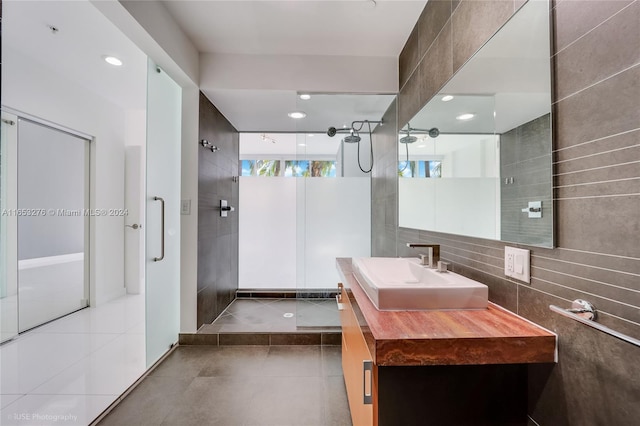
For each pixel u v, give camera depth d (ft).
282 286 12.83
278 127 11.45
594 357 2.45
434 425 3.11
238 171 12.21
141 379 6.30
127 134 12.60
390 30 6.91
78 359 7.07
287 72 7.96
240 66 7.91
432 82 5.75
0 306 8.01
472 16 4.31
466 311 3.53
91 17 6.70
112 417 5.15
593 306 2.46
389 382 3.06
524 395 3.18
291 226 12.95
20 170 10.16
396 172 8.09
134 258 12.43
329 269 9.35
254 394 5.85
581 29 2.56
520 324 3.13
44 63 8.80
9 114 8.15
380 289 3.52
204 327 8.49
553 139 2.86
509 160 3.52
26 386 5.97
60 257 10.64
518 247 3.38
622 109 2.21
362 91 8.02
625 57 2.18
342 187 9.30
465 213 4.56
